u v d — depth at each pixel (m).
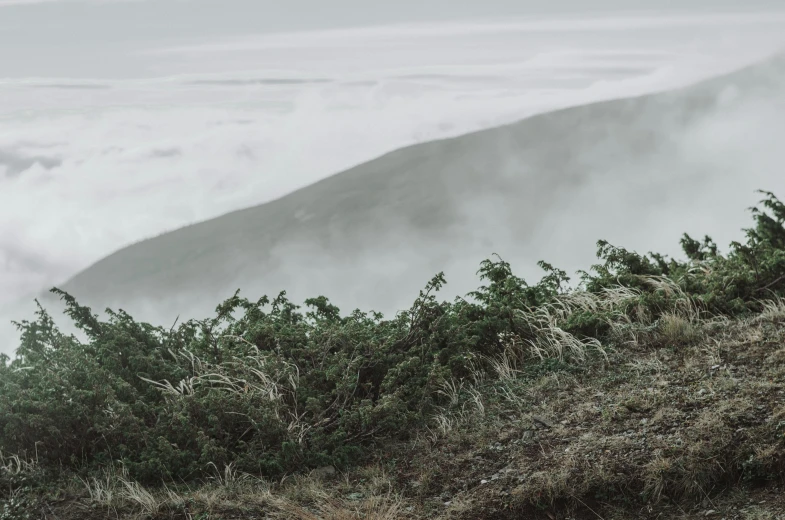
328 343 7.16
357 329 7.50
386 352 7.19
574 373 7.02
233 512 5.27
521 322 7.78
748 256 8.20
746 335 7.04
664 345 7.22
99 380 6.26
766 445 5.32
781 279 8.02
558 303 8.34
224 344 7.45
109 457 5.94
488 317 7.74
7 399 5.95
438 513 5.35
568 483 5.38
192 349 7.29
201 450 5.93
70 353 6.62
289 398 6.64
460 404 6.79
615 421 6.01
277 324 7.98
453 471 5.79
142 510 5.27
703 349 6.95
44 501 5.35
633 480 5.36
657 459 5.39
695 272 9.00
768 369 6.34
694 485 5.24
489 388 6.98
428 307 7.43
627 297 8.09
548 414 6.32
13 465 5.77
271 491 5.65
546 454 5.75
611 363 7.08
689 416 5.85
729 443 5.42
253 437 6.10
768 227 9.16
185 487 5.66
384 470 5.94
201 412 6.19
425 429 6.45
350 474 5.95
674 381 6.45
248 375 6.64
